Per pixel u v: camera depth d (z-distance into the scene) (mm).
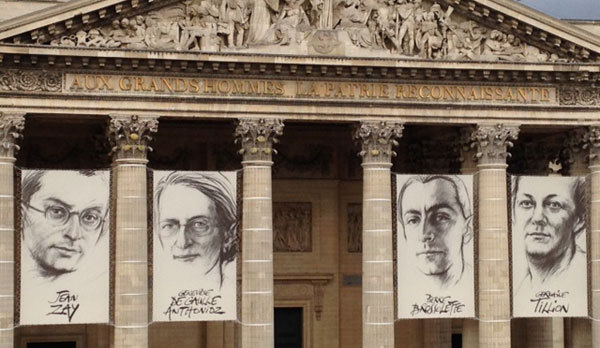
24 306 68938
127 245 69750
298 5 72938
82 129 79000
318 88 72938
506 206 75500
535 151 84312
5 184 68125
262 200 71812
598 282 76562
